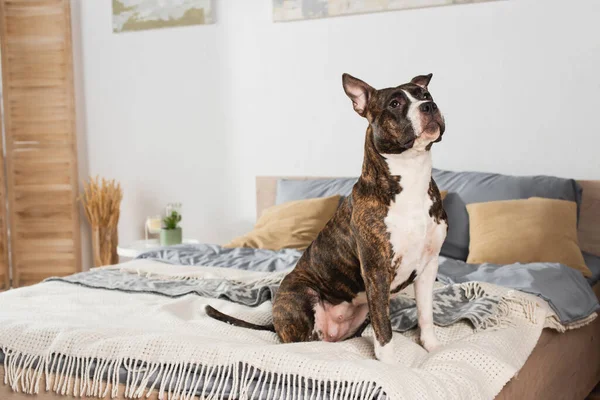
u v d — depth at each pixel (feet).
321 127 13.74
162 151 15.34
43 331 6.53
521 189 11.05
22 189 15.70
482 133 12.31
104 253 15.12
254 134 14.42
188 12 14.69
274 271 9.75
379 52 13.05
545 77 11.76
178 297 8.31
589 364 9.52
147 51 15.23
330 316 7.02
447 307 7.30
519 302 7.29
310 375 5.31
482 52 12.19
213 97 14.73
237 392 5.58
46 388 6.34
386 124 5.99
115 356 6.04
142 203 15.65
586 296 8.58
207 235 15.15
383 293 6.14
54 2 15.35
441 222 6.43
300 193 12.92
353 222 6.41
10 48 15.55
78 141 15.98
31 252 15.80
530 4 11.75
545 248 9.82
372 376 5.08
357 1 13.09
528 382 6.92
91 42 15.66
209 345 5.85
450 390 5.31
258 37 14.14
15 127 15.64
